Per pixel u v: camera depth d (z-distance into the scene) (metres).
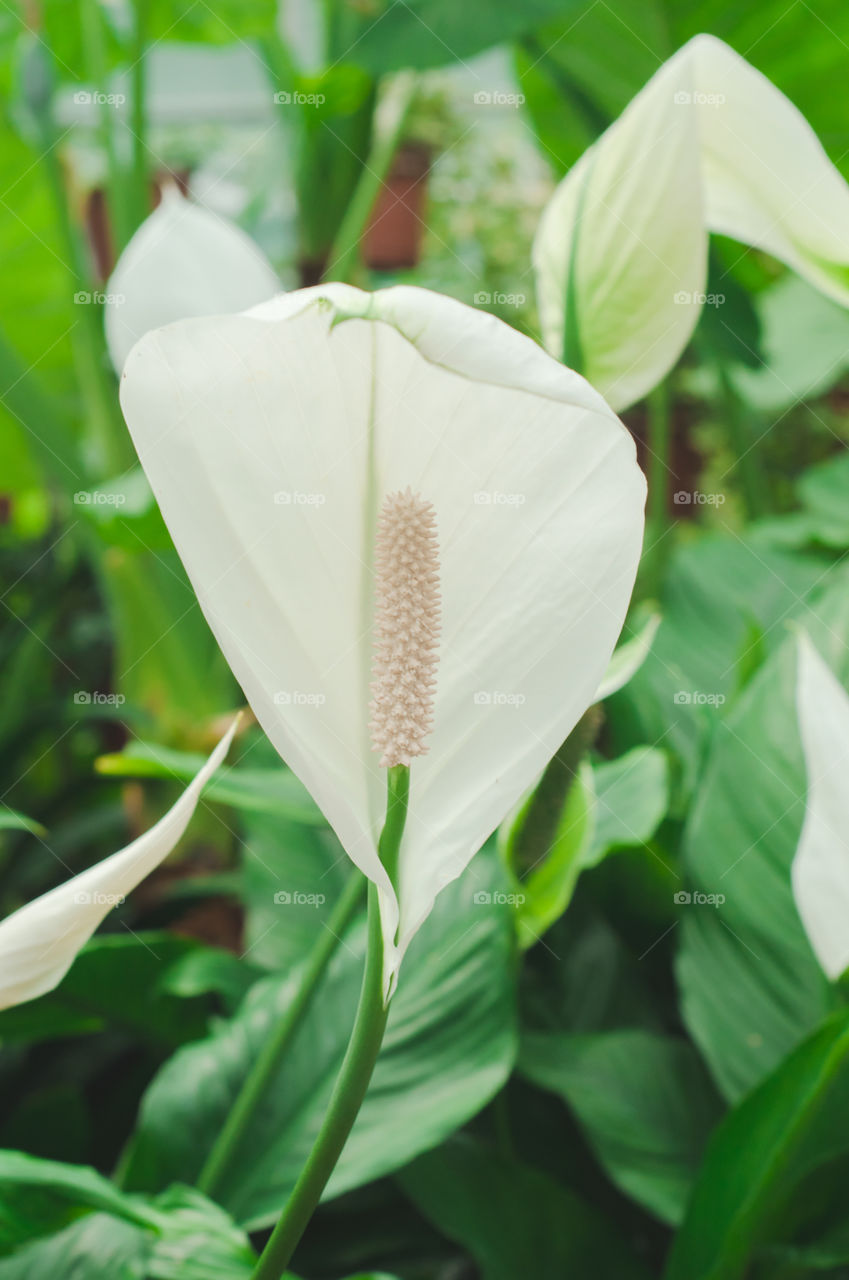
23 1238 0.67
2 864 1.66
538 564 0.56
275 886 1.19
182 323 0.53
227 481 0.54
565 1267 0.83
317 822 1.04
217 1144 0.85
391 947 0.56
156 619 1.67
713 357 2.07
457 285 3.02
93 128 2.00
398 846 0.56
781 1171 0.73
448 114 2.68
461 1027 0.87
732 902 0.96
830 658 1.04
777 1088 0.76
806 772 0.98
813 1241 0.78
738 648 1.55
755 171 0.65
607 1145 0.88
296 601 0.55
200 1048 0.92
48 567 2.40
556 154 2.25
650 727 1.31
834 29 1.66
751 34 1.69
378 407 0.55
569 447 0.56
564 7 1.58
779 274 2.21
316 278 2.10
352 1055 0.57
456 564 0.56
